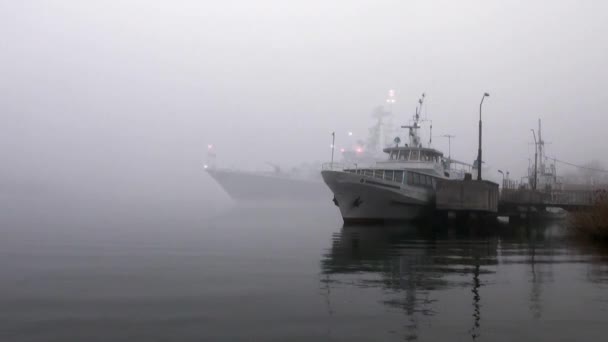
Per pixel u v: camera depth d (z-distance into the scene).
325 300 9.30
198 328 7.54
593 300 9.40
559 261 14.66
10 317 8.08
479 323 7.85
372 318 8.09
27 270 12.59
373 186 30.09
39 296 9.59
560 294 9.91
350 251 16.86
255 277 11.65
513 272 12.53
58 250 16.84
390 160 38.03
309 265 13.56
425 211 32.97
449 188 30.91
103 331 7.38
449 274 12.16
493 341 7.01
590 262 14.45
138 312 8.42
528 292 10.08
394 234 24.23
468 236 23.64
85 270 12.60
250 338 7.11
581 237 23.30
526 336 7.23
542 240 21.61
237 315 8.25
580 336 7.24
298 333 7.33
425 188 32.94
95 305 8.89
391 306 8.87
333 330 7.47
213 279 11.38
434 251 17.02
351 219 31.73
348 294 9.82
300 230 26.28
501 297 9.61
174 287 10.45
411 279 11.47
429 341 7.00
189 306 8.83
